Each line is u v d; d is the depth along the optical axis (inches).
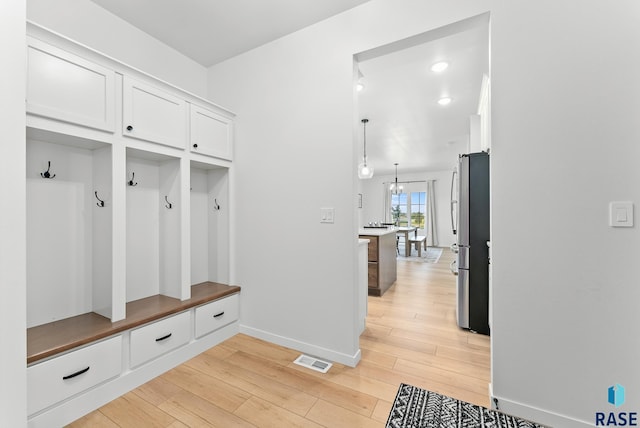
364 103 141.9
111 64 66.7
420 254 289.3
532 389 56.4
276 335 89.8
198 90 106.7
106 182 69.6
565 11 53.5
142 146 73.8
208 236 106.5
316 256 82.4
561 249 54.1
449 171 363.3
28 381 50.0
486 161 99.8
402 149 242.4
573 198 53.3
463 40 85.4
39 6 66.5
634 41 49.4
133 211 84.8
